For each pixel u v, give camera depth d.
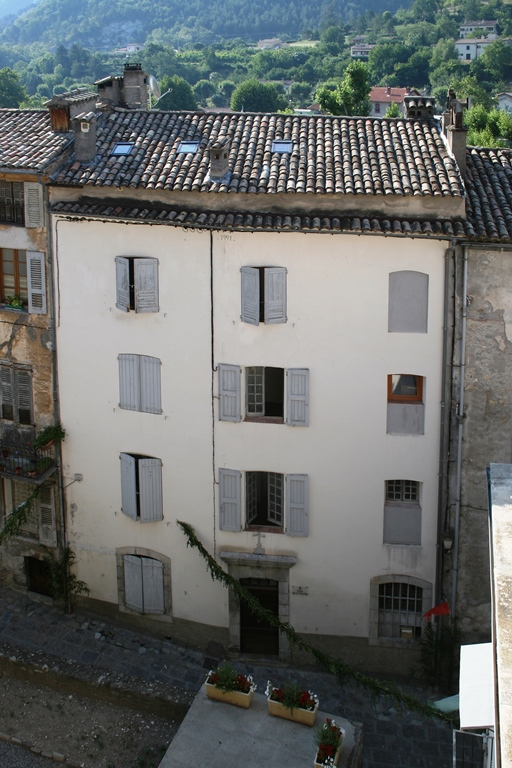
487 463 28.27
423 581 29.53
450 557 29.09
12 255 30.92
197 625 31.50
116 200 28.84
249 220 27.36
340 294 27.69
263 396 29.58
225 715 25.25
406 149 28.88
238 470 29.66
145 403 30.12
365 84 55.72
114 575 32.22
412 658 30.33
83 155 29.62
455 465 28.44
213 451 29.77
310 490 29.44
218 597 30.95
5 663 29.91
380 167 28.03
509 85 152.50
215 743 24.27
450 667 29.61
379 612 30.31
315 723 24.97
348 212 27.28
